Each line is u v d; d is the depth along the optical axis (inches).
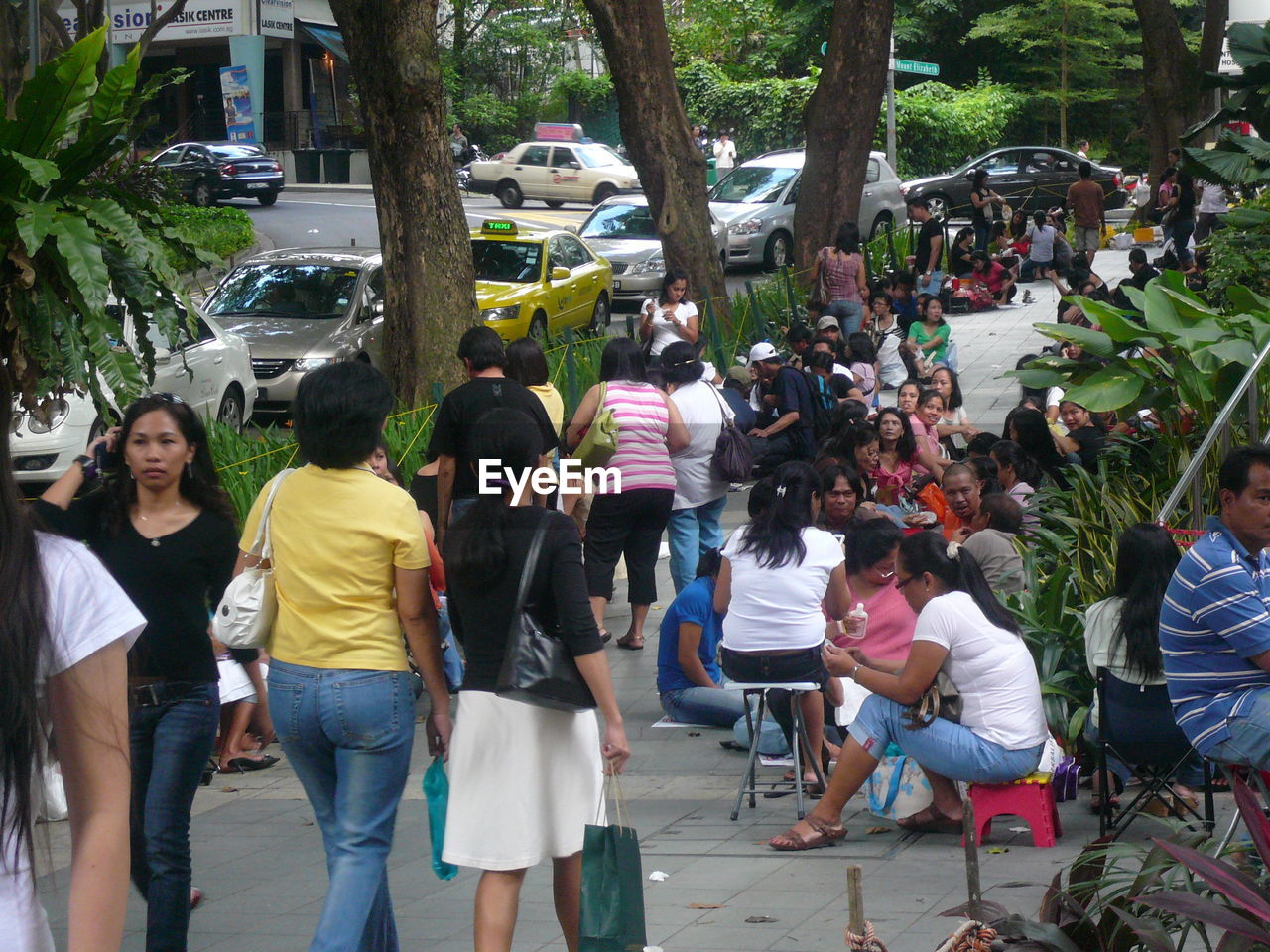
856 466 456.1
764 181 1277.1
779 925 229.3
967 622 265.3
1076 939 167.6
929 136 1902.1
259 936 237.3
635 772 332.8
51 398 275.0
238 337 715.4
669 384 425.1
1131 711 257.8
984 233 1186.6
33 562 95.8
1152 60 1310.3
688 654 357.4
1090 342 417.4
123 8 2055.9
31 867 95.6
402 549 199.8
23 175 258.5
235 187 1621.6
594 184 1745.8
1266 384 406.6
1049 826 270.7
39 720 96.8
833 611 312.0
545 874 267.6
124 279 272.1
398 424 514.3
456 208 606.2
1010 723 265.7
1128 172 2244.1
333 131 2187.5
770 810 302.8
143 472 211.0
